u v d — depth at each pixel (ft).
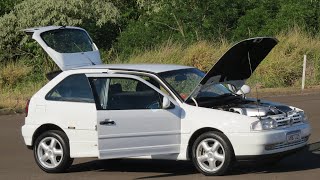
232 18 93.61
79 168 34.76
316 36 89.10
